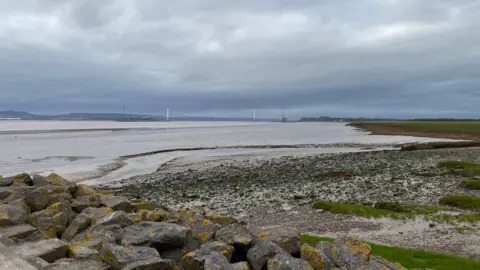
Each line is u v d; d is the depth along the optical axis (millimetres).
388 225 17359
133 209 15289
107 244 8109
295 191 27125
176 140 88250
